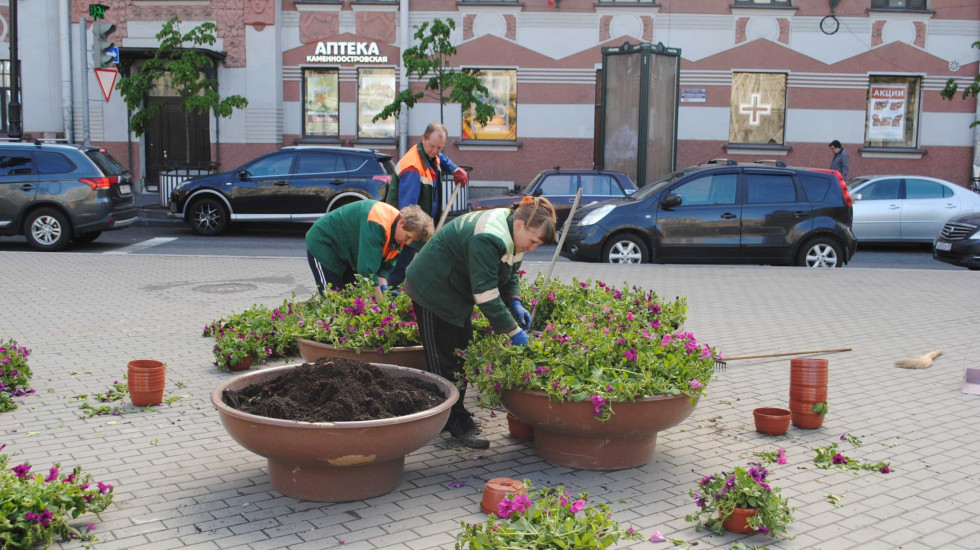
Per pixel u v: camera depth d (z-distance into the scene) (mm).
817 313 9875
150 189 23172
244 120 22531
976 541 4090
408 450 4391
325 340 5828
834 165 20266
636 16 22391
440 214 8031
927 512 4434
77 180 14867
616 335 5219
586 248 13812
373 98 23031
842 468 5066
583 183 16891
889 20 22312
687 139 22750
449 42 20188
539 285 6691
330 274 6867
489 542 3482
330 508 4402
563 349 4988
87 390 6445
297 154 17375
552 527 3543
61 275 11781
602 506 4086
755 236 13539
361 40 22641
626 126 19094
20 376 6305
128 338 8180
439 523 4230
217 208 17484
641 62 18703
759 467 4305
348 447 4184
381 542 4008
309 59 22719
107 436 5453
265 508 4383
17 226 14805
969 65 22484
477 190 22938
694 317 9578
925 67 22469
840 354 7949
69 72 22328
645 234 13648
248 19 22203
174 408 6059
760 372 7309
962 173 22766
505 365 4887
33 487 4035
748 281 11992
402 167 7648
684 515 4371
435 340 5316
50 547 3930
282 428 4145
